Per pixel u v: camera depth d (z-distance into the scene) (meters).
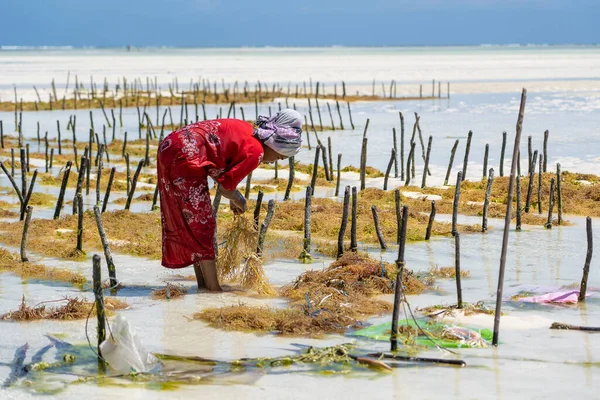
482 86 54.94
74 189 16.78
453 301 8.44
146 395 5.90
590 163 19.55
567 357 6.71
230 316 7.68
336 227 12.16
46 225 12.30
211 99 44.81
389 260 10.34
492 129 28.12
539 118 31.97
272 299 8.55
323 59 130.38
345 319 7.61
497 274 9.66
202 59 135.25
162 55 174.75
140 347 6.56
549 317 7.88
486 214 12.31
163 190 8.55
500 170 17.45
